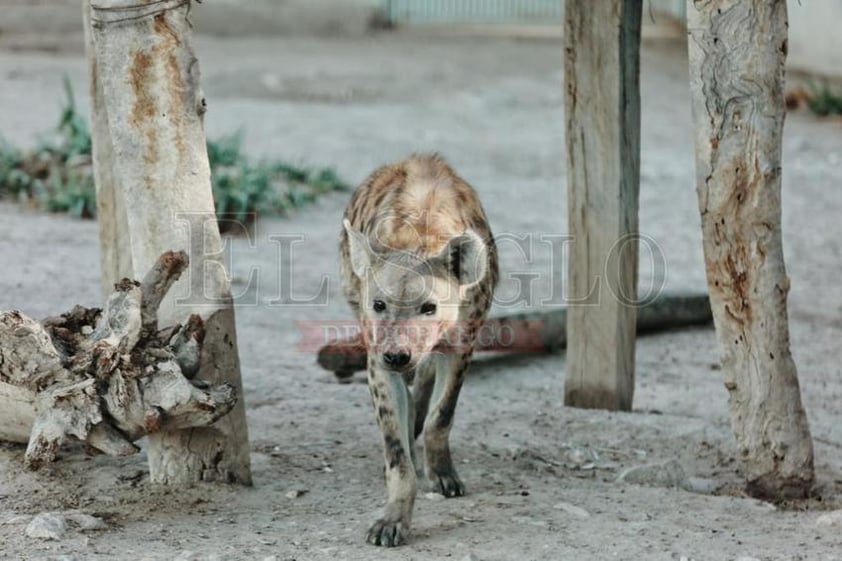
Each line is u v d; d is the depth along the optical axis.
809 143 31.48
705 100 11.02
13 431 11.30
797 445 11.54
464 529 10.37
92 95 12.11
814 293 20.25
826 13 39.44
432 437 11.47
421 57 41.47
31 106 30.62
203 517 10.53
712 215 11.23
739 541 10.10
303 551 9.67
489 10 50.47
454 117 33.06
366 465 12.21
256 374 15.31
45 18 41.62
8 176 23.38
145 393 10.24
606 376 14.50
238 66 38.09
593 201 14.10
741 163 11.02
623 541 10.05
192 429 11.08
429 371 12.43
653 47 44.16
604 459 13.00
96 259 19.81
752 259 11.17
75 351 10.55
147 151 10.80
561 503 11.17
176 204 10.85
